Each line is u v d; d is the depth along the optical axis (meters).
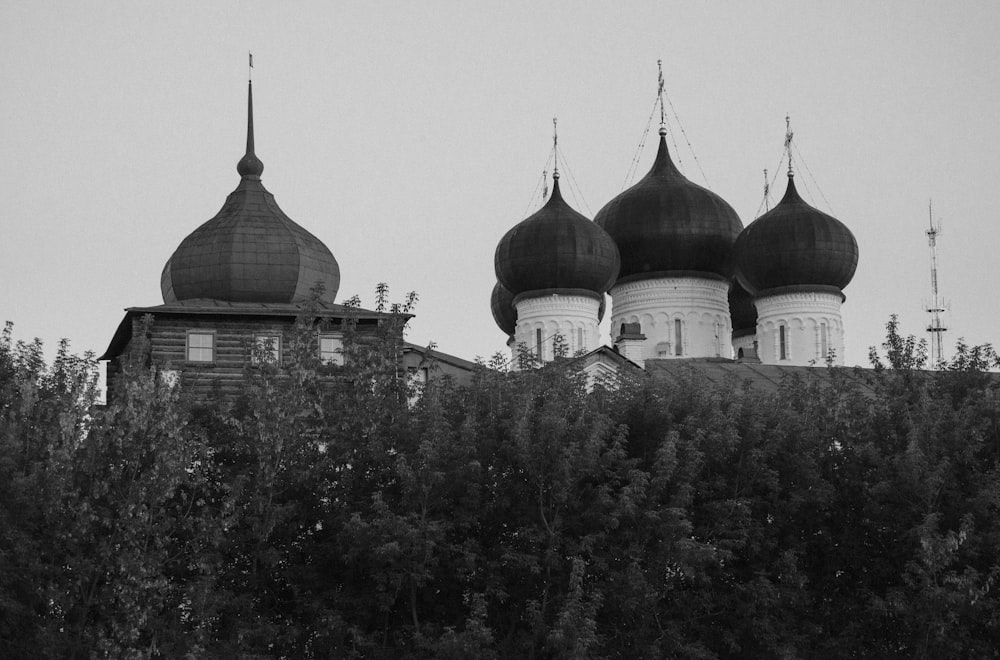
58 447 106.31
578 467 108.31
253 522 107.44
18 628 103.31
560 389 113.94
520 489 111.94
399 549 102.81
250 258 167.62
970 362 125.19
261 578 109.75
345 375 116.25
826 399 122.06
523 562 107.12
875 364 126.50
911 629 110.88
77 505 104.62
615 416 114.69
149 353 151.25
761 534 113.25
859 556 116.56
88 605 104.38
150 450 106.50
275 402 109.94
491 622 112.19
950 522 113.31
